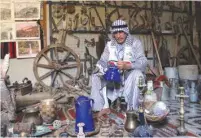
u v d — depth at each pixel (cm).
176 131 222
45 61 393
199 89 364
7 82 318
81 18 405
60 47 393
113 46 302
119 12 422
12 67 380
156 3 440
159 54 443
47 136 212
